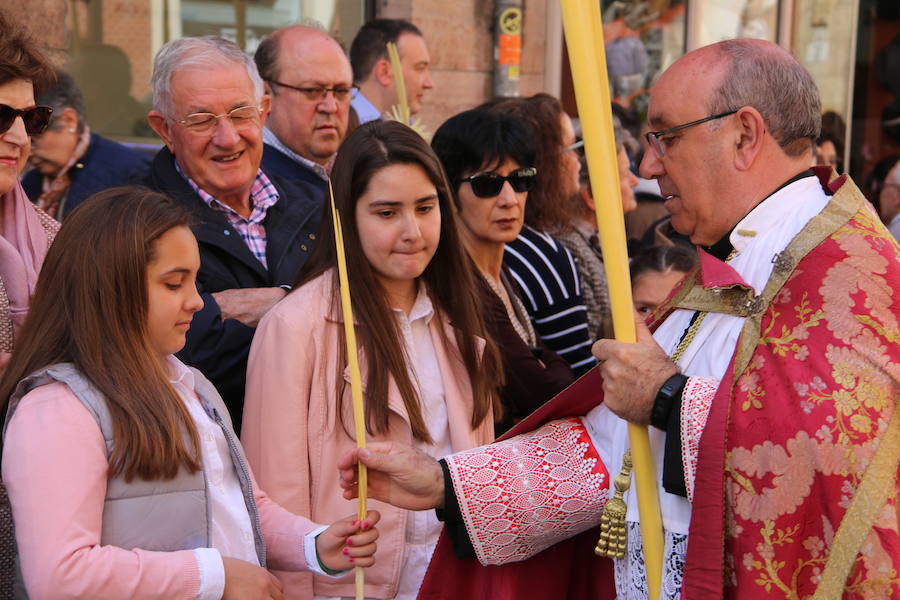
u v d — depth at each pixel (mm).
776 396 1672
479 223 2973
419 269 2385
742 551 1667
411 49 4418
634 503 1923
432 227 2393
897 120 7492
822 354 1662
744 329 1754
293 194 3123
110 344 1831
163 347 1930
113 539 1775
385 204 2342
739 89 1808
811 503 1628
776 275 1756
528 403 2799
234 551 1960
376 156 2352
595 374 2025
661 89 1885
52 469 1711
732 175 1837
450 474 1995
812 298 1706
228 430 2043
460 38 5359
